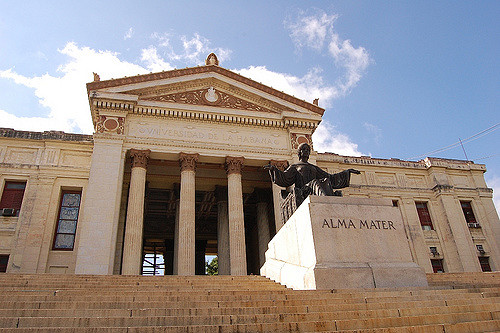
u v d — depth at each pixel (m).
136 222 22.12
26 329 5.80
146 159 24.20
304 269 10.41
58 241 24.14
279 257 13.26
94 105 24.45
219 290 10.85
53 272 23.08
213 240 38.84
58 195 25.06
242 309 7.64
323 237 10.16
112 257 20.94
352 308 7.90
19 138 26.11
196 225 37.22
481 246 32.56
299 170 13.02
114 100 24.61
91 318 6.68
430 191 34.25
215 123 26.44
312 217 10.37
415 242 31.62
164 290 11.21
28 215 24.09
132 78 25.45
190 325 6.66
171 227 37.09
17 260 22.89
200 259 37.03
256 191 29.97
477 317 7.07
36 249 23.33
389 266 10.05
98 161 22.97
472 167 35.75
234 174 25.19
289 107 28.02
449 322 6.94
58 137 26.59
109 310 7.29
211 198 31.38
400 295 8.88
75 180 25.73
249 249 35.16
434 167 34.78
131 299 8.98
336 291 9.16
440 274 16.39
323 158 32.41
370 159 34.06
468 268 31.06
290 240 11.99
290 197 12.71
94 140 23.47
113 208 21.95
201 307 8.27
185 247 22.23
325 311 7.81
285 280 11.92
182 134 25.44
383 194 32.94
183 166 24.56
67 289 11.27
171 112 25.50
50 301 8.40
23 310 7.12
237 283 13.13
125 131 24.45
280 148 26.97
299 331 6.39
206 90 27.19
